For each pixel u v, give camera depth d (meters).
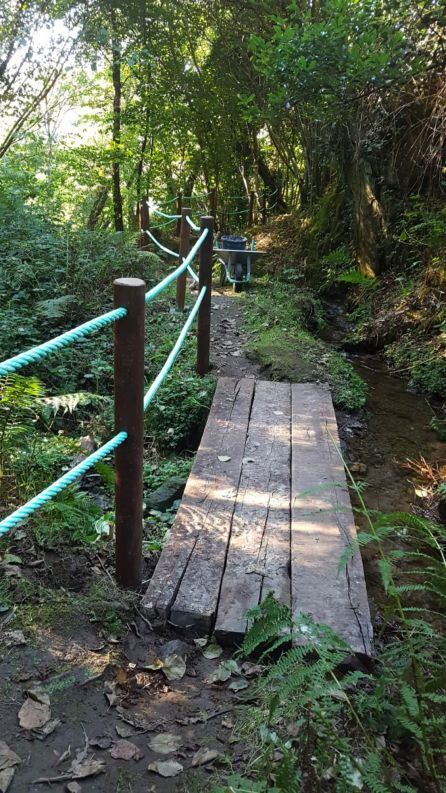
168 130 13.70
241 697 2.29
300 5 9.12
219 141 13.23
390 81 6.71
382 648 2.71
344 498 3.59
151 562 3.15
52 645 2.42
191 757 2.03
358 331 8.07
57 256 7.49
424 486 4.71
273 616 2.03
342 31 6.23
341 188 9.84
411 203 8.52
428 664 2.08
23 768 1.94
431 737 1.93
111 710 2.19
